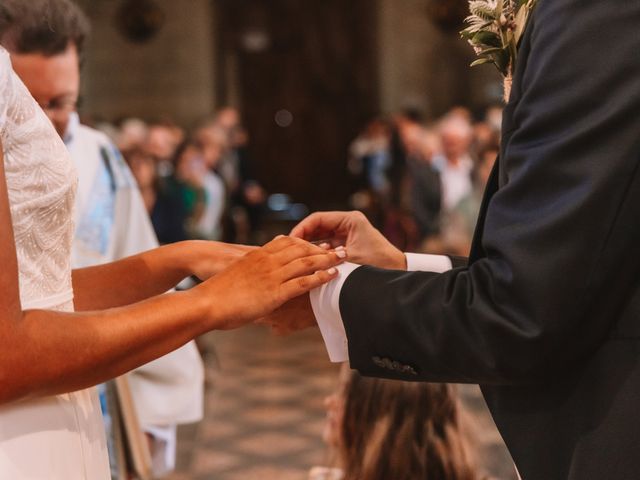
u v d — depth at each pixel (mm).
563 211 1126
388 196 8086
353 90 15484
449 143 7738
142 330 1209
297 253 1366
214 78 14688
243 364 6473
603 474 1147
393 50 14859
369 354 1326
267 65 15555
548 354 1163
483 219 1338
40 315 1145
